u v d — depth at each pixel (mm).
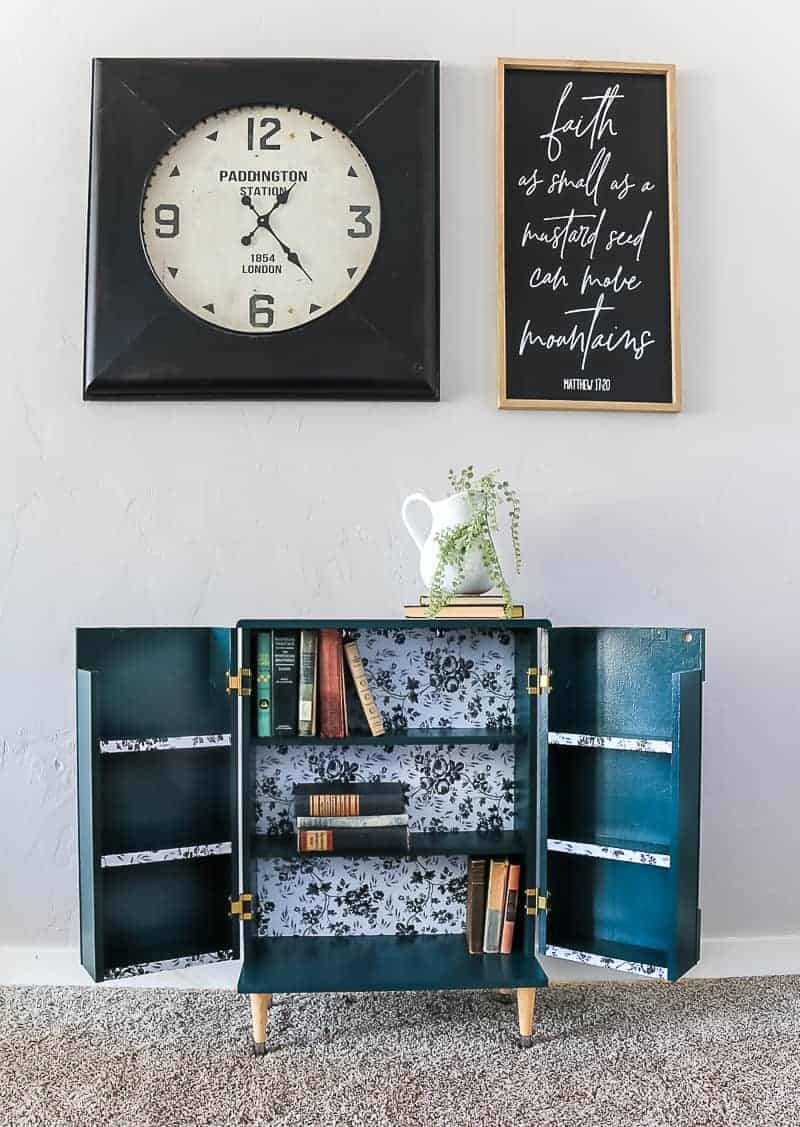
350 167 2346
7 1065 1864
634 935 2074
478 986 1922
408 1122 1664
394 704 2254
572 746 2152
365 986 1906
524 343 2371
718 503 2412
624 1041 1967
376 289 2330
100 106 2320
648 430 2406
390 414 2367
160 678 2104
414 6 2404
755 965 2369
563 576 2381
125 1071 1843
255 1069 1851
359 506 2359
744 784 2395
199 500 2344
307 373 2311
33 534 2328
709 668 2398
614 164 2402
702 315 2428
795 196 2432
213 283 2320
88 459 2336
